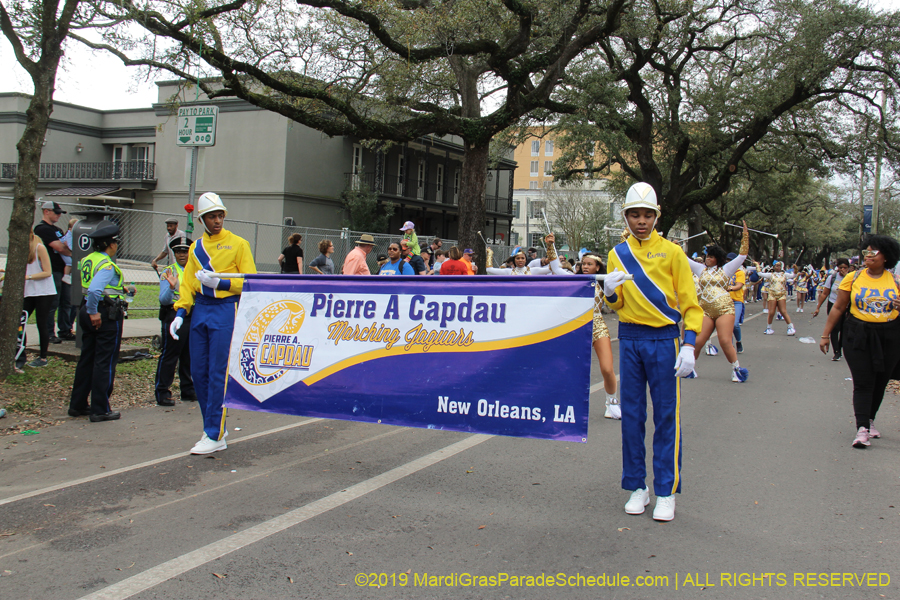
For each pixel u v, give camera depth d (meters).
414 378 4.89
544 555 3.70
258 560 3.59
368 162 35.97
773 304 17.81
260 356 5.45
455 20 13.13
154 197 34.59
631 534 4.02
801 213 52.22
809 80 20.30
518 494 4.70
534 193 71.81
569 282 4.45
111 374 6.84
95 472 5.09
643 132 23.64
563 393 4.46
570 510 4.41
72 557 3.61
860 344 6.19
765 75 21.91
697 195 24.81
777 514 4.40
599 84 19.47
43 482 4.85
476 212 16.19
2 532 3.94
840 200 68.31
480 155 16.12
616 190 37.06
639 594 3.27
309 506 4.41
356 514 4.28
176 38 10.77
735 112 22.98
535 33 15.05
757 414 7.66
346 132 14.31
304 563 3.56
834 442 6.42
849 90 21.64
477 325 4.72
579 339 4.43
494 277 4.68
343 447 5.89
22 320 8.48
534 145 80.81
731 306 9.77
